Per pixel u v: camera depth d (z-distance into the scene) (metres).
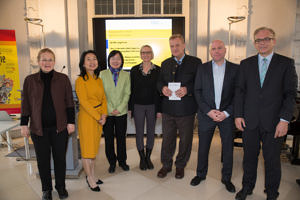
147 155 2.60
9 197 2.05
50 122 1.80
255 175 1.94
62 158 1.91
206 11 4.03
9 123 2.43
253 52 3.98
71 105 1.90
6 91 3.91
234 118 1.97
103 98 2.16
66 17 4.04
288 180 2.33
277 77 1.67
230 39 3.96
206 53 4.15
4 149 3.37
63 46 4.02
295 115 2.70
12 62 3.91
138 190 2.13
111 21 4.01
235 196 1.99
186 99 2.18
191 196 2.02
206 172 2.26
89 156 2.01
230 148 2.06
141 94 2.45
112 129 2.40
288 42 3.87
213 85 2.01
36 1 3.89
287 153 2.97
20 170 2.64
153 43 4.07
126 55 4.10
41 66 1.75
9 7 3.87
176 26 4.00
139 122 2.51
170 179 2.34
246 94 1.82
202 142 2.16
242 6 3.86
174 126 2.34
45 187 1.92
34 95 1.75
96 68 2.10
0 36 3.78
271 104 1.69
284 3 3.79
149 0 4.27
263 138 1.78
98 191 2.11
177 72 2.19
